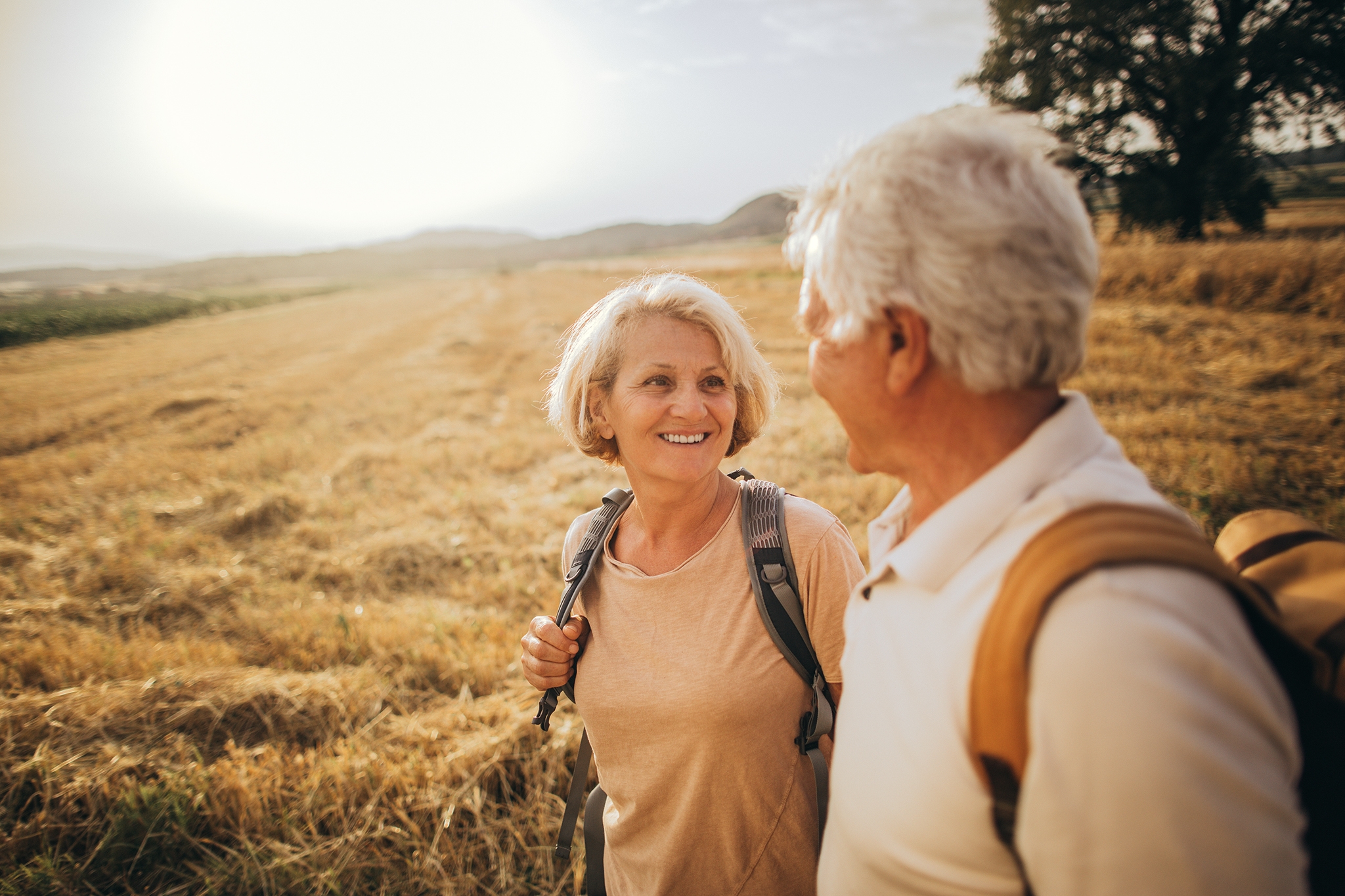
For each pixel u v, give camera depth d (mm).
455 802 2330
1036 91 21656
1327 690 498
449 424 8805
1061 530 520
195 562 4980
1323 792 504
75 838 2287
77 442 9719
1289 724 468
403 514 5633
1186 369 6992
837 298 665
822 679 1155
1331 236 16000
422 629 3537
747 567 1155
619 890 1278
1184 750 424
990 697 512
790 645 1118
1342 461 4305
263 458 7512
